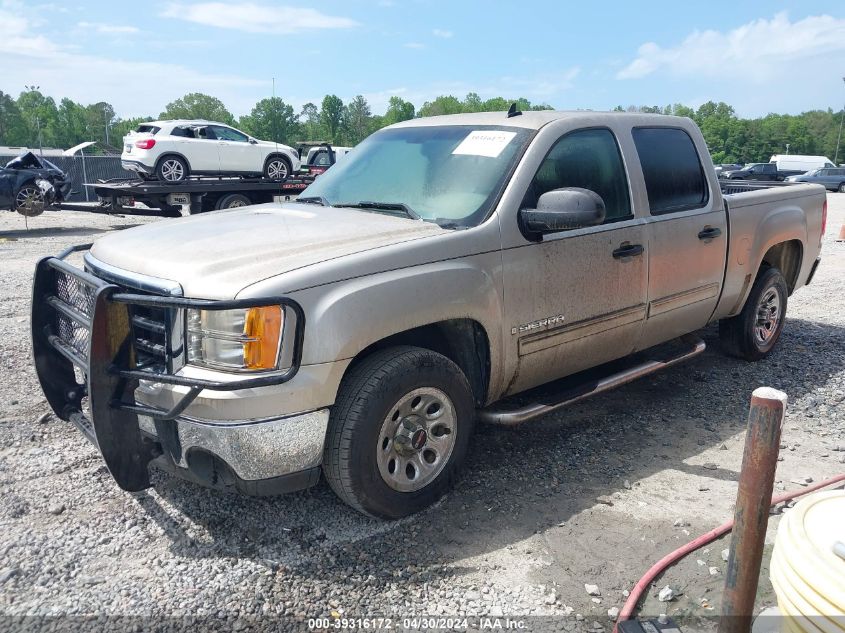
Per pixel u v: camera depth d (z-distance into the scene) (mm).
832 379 5602
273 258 3193
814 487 3730
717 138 145250
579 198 3557
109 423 3070
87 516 3486
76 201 28016
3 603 2840
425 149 4352
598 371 5094
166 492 3727
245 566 3111
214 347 2992
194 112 140875
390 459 3369
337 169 4754
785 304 6117
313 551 3232
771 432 2197
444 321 3646
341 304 3082
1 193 15539
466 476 3969
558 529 3451
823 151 145000
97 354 2992
